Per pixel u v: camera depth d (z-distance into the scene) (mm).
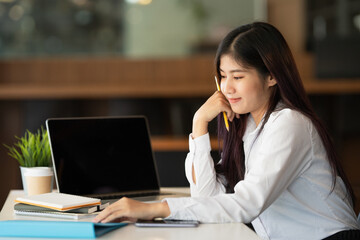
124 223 1472
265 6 6668
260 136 1782
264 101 1772
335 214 1703
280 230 1712
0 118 5602
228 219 1503
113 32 6645
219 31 6715
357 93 5516
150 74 6172
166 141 3916
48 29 6531
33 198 1636
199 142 1851
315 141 1677
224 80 1783
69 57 6492
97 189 1980
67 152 1954
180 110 5699
